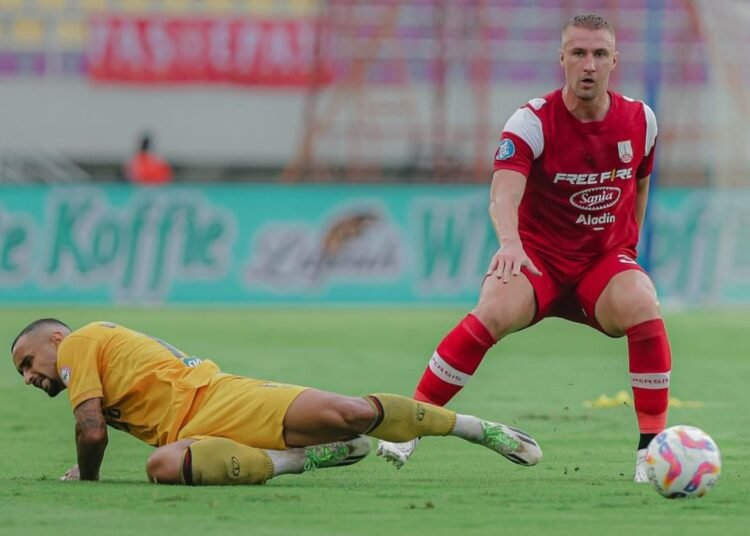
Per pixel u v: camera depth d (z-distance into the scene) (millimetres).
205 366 22969
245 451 22031
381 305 77250
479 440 23547
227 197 76625
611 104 24875
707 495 21500
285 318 68750
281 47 92312
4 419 34562
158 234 76000
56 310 72438
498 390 40781
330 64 91875
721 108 82438
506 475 24844
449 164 89812
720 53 84062
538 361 50031
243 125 92688
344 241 77375
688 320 68688
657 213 77000
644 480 23688
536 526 18719
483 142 89875
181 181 93000
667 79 91188
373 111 91250
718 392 40719
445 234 77500
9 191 74812
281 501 20672
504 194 24391
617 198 25219
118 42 92000
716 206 77938
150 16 92062
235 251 76688
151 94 92312
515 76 92625
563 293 25625
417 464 26484
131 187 75750
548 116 24703
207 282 76500
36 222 75062
